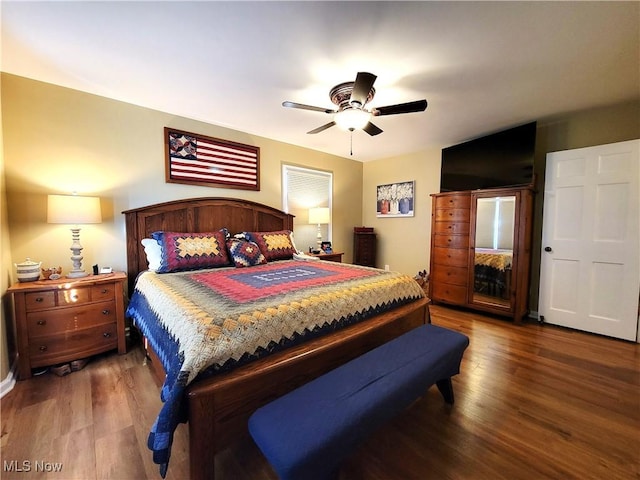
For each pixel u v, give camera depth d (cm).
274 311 145
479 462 132
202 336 120
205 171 322
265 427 100
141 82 231
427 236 439
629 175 262
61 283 210
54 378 202
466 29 164
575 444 142
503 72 211
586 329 289
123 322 239
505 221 321
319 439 94
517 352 244
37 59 199
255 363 130
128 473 125
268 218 374
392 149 434
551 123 312
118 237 269
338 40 175
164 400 116
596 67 204
